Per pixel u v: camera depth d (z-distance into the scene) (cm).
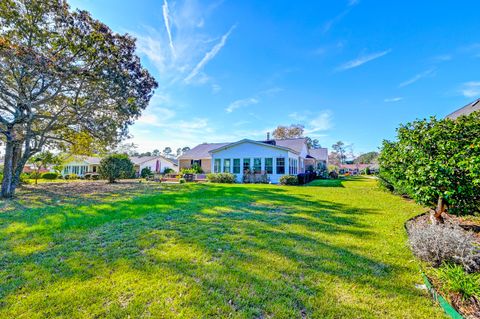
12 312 210
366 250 355
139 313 209
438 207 445
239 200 818
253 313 211
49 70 973
